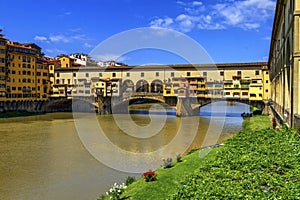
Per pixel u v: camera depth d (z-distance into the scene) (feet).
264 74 284.61
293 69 81.66
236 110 360.48
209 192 34.55
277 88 156.66
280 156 49.47
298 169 42.29
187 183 40.19
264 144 60.59
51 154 121.60
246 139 67.92
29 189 79.77
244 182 37.83
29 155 120.26
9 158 115.03
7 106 314.96
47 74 374.22
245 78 298.56
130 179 75.77
